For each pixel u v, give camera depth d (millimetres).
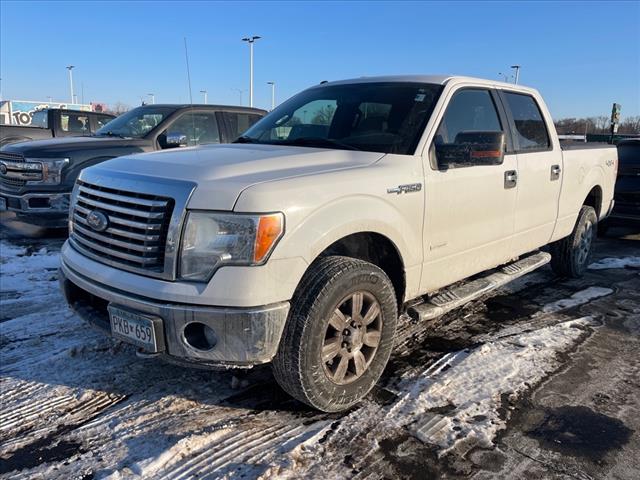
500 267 4895
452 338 4273
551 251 5910
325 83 4816
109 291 2908
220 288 2635
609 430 3041
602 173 6109
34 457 2723
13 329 4230
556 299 5301
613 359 3930
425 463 2713
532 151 4801
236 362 2719
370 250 3520
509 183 4359
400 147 3615
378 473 2633
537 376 3621
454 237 3871
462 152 3547
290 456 2719
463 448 2836
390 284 3268
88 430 2947
